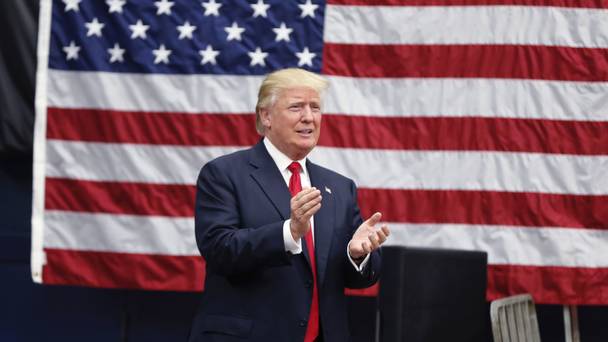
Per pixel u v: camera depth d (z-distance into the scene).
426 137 14.16
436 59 14.23
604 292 13.88
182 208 14.26
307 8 14.38
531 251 13.98
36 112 14.27
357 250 8.24
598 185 13.99
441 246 14.01
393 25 14.30
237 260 7.91
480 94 14.16
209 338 8.27
